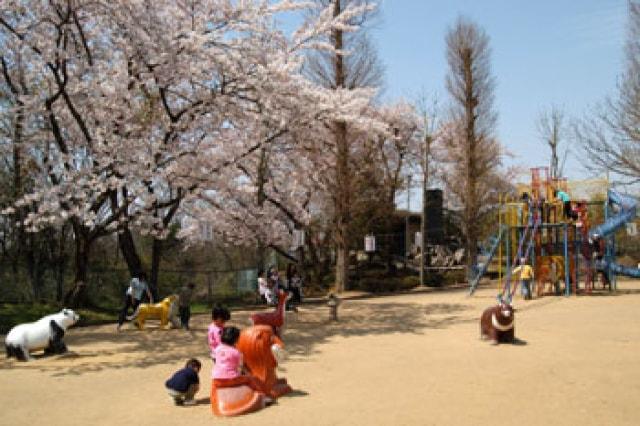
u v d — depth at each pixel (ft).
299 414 23.72
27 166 67.72
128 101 52.13
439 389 27.37
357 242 112.47
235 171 64.80
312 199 97.14
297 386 28.89
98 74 51.60
